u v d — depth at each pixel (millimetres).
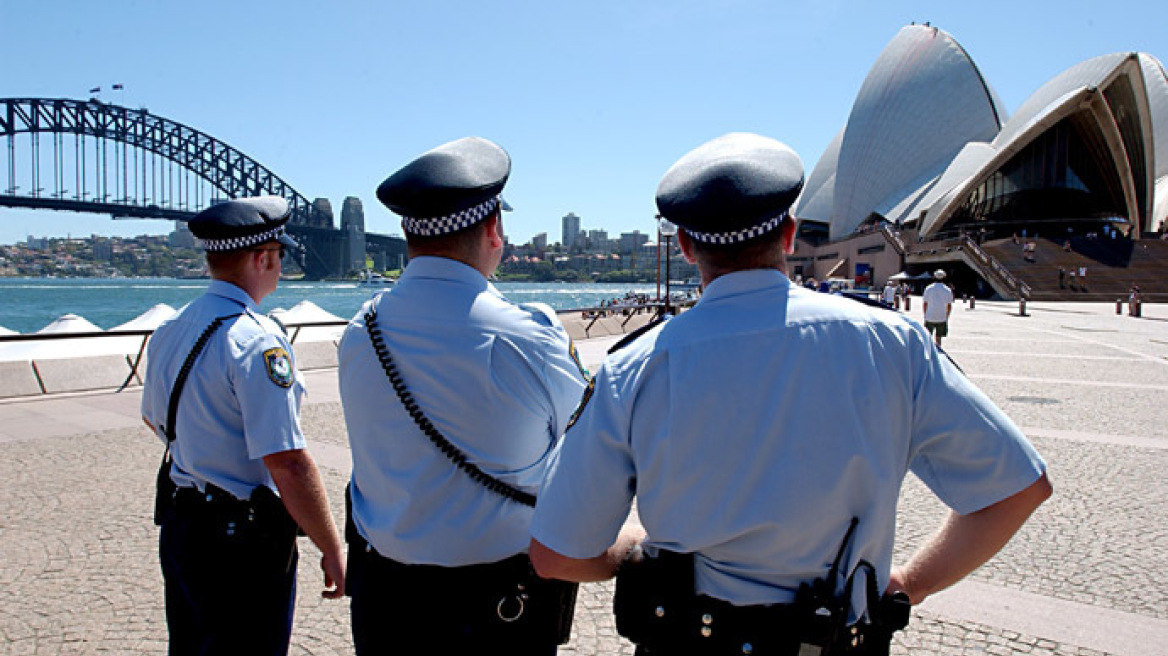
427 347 1709
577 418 1403
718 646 1297
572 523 1359
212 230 2139
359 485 1895
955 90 70062
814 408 1237
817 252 88812
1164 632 3389
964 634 3369
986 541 1300
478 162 1807
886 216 73312
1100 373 12531
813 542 1264
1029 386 11031
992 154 64875
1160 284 45531
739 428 1247
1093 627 3436
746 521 1250
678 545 1344
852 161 77312
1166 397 10016
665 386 1292
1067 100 52750
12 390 9562
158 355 2182
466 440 1712
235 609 2049
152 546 4406
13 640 3295
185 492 2104
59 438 7266
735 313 1305
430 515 1724
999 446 1273
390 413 1744
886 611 1302
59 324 13945
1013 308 37438
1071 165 60781
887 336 1306
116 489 5547
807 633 1245
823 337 1271
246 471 2092
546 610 1807
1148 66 66438
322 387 10758
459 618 1737
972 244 52312
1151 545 4480
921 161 72500
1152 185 58469
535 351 1751
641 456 1312
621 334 22516
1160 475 6062
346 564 2049
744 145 1429
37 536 4555
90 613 3555
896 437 1289
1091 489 5668
